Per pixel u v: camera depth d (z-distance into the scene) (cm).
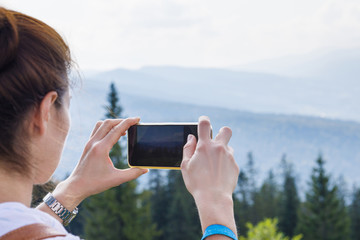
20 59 75
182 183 6291
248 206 7050
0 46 73
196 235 5900
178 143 119
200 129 96
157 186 6788
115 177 115
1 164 76
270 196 7131
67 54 84
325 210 4616
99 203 3844
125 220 3806
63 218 114
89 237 3869
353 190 7100
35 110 77
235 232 84
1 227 68
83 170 115
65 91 83
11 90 74
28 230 68
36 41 77
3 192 75
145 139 121
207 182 89
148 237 3941
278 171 7806
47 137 80
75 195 115
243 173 7400
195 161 92
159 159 120
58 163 83
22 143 77
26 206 76
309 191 4731
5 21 75
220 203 86
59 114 82
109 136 116
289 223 5962
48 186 115
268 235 834
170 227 6034
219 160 92
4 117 75
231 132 98
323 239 4631
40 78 77
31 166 79
